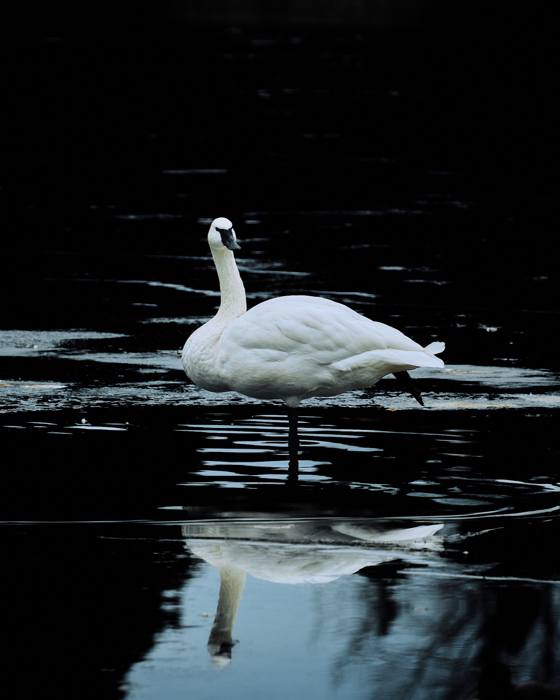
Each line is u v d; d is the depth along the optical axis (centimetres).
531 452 1234
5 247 2325
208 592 905
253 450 1227
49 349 1645
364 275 2123
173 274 2142
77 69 5247
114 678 788
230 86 4819
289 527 1029
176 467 1169
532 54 6172
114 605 880
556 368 1578
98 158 3350
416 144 3697
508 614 880
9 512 1048
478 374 1544
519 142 3769
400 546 994
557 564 962
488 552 984
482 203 2841
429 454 1223
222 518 1043
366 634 853
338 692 778
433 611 881
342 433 1293
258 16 8356
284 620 868
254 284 2028
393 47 6322
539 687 794
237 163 3319
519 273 2169
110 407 1375
